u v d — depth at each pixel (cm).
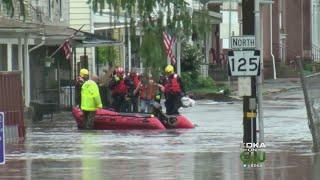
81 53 15638
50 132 9088
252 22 5981
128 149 6875
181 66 17812
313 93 6700
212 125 9894
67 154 6494
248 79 5938
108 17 4450
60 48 12519
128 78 11225
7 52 11469
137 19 4219
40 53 12862
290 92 18100
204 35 4419
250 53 5903
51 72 13188
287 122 10256
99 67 15325
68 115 12250
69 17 14712
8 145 7406
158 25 4209
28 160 6059
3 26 10225
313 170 5375
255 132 6003
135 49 4262
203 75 18925
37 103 11350
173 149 6819
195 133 8725
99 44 12388
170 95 10138
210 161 5875
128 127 9444
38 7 12056
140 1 4194
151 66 4194
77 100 12350
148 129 9350
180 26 4262
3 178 5084
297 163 5747
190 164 5709
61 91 13225
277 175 5156
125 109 11200
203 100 15888
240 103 14962
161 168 5497
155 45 4178
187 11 4297
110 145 7294
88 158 6150
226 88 16900
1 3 4466
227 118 11131
